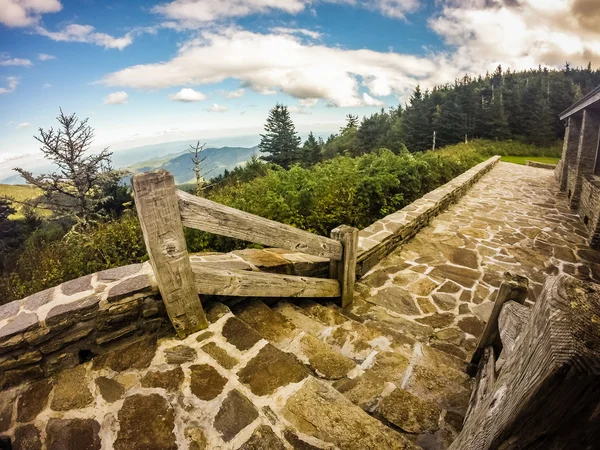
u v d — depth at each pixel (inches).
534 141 1259.8
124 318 76.8
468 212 272.4
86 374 69.6
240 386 67.0
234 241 179.9
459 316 128.1
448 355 96.3
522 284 74.6
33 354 66.5
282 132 1263.5
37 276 208.2
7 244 525.7
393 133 1280.8
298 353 84.3
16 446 55.3
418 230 219.5
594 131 266.7
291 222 195.9
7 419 59.7
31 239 425.7
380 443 55.7
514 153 950.4
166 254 72.2
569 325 24.4
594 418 23.5
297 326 104.1
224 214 78.5
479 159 671.1
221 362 73.2
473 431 36.6
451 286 150.8
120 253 206.7
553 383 23.3
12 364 64.8
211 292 84.6
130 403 62.9
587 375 21.7
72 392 65.2
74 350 71.4
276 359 74.4
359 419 60.0
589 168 273.9
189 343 78.7
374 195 252.8
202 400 63.6
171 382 67.7
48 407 61.9
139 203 65.2
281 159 1273.4
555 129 1353.3
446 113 1194.6
